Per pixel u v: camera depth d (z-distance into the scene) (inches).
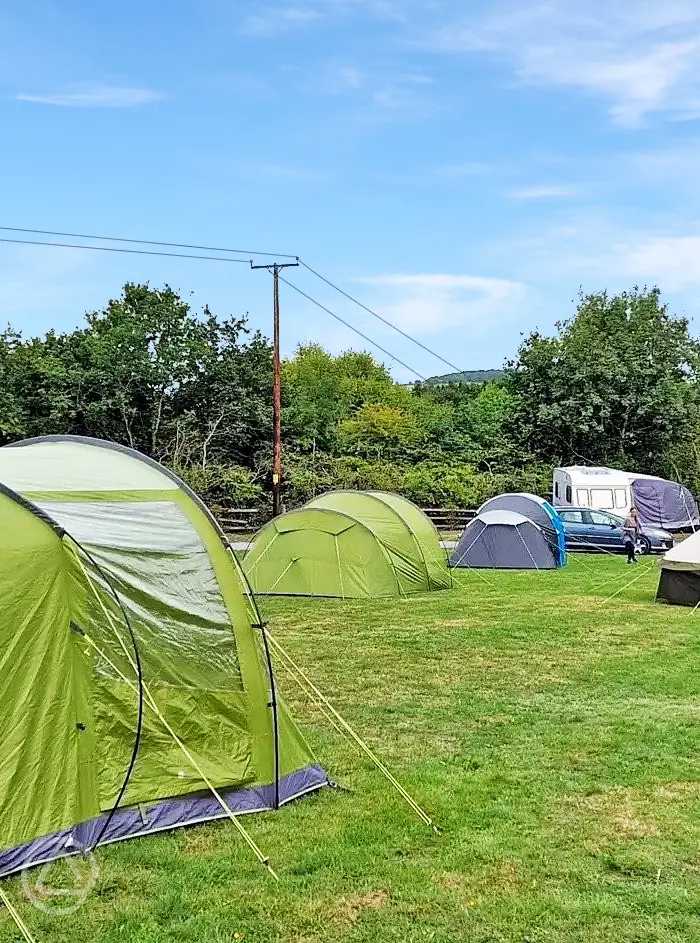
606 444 1892.2
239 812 276.4
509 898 225.5
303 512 756.0
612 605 700.7
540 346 1915.6
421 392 2645.2
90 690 254.8
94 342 1691.7
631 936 207.8
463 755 336.2
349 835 262.5
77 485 285.7
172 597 278.8
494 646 539.5
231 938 207.9
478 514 1009.5
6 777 236.5
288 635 573.3
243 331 1833.2
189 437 1691.7
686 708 400.8
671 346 1942.7
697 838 261.1
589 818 275.9
